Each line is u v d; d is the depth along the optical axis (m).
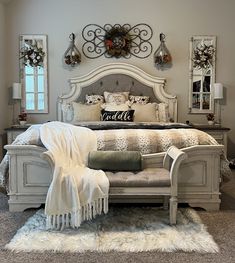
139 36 5.66
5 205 3.42
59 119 5.62
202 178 3.24
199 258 2.29
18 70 5.68
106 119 4.96
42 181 3.20
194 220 2.95
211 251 2.38
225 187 4.14
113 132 3.34
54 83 5.71
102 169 3.01
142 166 3.13
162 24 5.65
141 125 4.29
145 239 2.55
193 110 5.77
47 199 2.69
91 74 5.59
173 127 4.31
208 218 3.04
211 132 5.23
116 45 5.63
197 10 5.64
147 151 3.20
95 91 5.62
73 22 5.64
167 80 5.71
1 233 2.71
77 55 5.59
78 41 5.66
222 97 5.57
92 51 5.68
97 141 3.22
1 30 5.41
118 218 2.99
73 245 2.45
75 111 5.20
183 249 2.40
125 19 5.64
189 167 3.21
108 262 2.23
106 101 5.44
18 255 2.33
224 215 3.12
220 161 3.34
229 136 5.80
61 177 2.71
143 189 2.77
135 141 3.21
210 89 5.74
